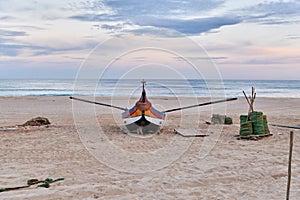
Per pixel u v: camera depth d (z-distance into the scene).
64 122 12.77
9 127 11.18
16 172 5.97
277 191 5.01
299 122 12.75
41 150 7.82
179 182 5.45
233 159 7.02
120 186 5.20
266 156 7.25
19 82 73.50
